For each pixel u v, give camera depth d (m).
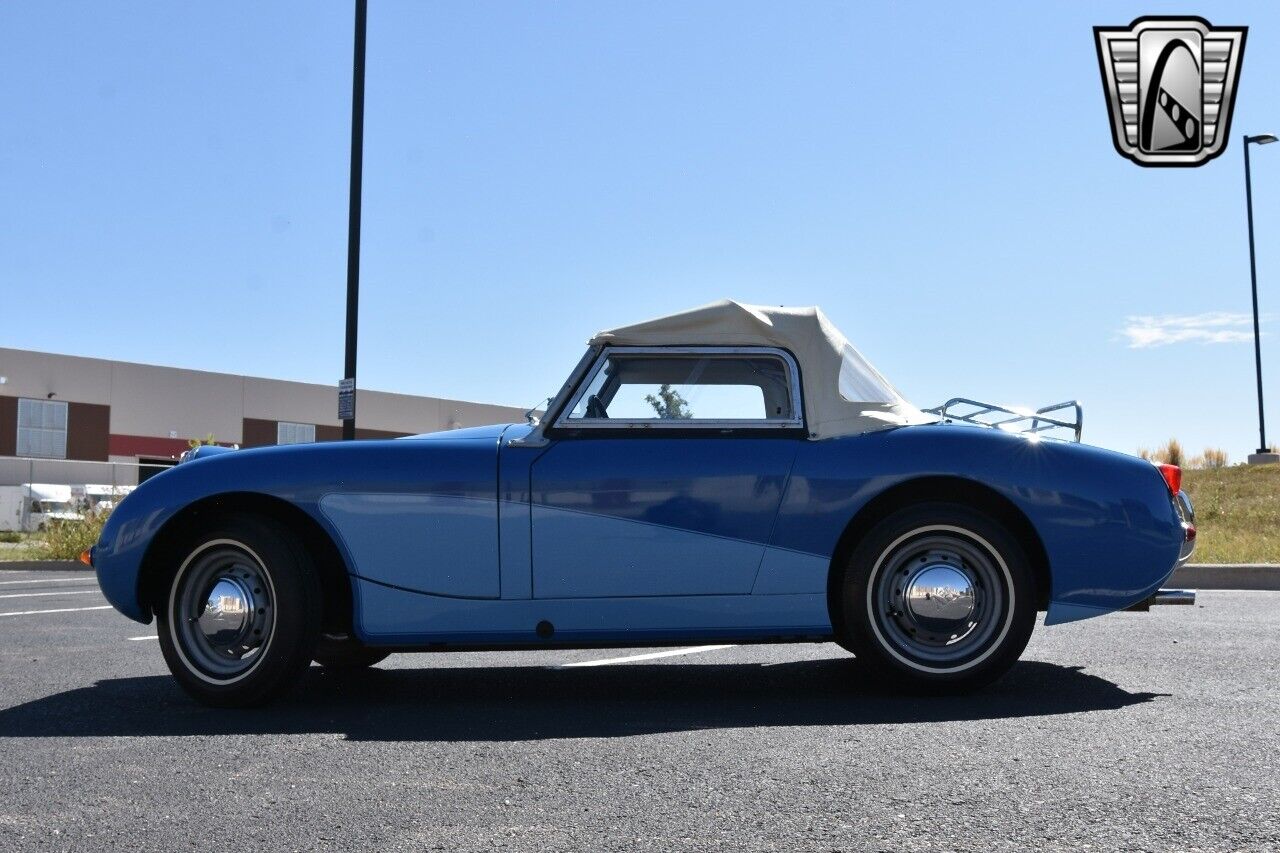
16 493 30.84
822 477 4.28
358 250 11.63
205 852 2.46
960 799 2.77
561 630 4.27
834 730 3.61
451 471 4.30
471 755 3.33
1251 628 6.27
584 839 2.52
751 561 4.26
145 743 3.56
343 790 2.95
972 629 4.26
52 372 40.97
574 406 4.38
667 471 4.27
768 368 4.46
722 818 2.65
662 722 3.82
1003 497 4.33
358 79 11.65
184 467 4.41
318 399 49.31
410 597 4.28
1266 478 21.20
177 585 4.31
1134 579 4.31
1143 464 4.43
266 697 4.21
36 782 3.07
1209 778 2.93
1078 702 4.08
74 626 7.23
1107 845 2.42
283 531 4.27
